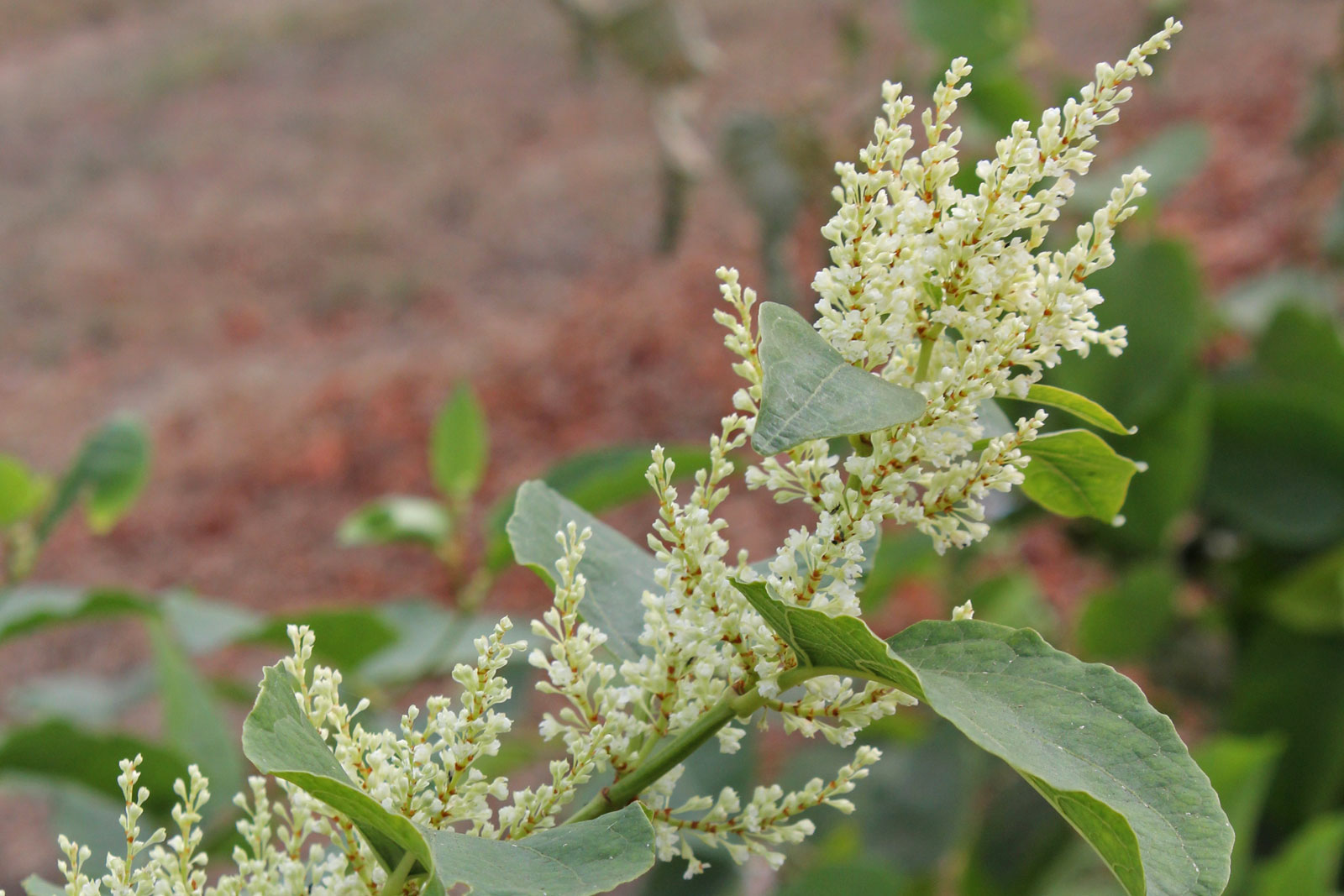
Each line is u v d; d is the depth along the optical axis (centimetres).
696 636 57
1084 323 57
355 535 130
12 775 107
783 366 54
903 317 56
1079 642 168
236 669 295
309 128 639
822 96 184
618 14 176
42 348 485
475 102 621
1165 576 160
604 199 498
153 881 57
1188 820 53
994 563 226
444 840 53
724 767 128
